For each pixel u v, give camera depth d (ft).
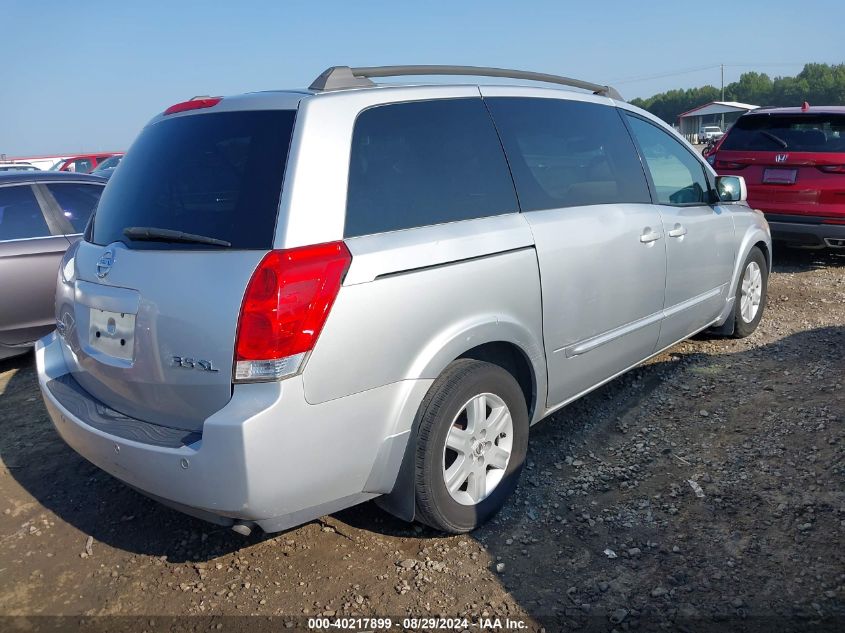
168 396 8.61
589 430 13.52
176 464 8.12
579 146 12.42
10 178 18.47
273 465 7.93
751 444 12.42
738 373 15.78
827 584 8.77
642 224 13.10
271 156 8.62
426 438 9.30
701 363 16.53
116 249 9.39
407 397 9.05
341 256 8.33
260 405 7.84
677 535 10.07
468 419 10.02
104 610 9.21
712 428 13.23
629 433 13.30
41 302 18.20
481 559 9.80
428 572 9.57
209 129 9.45
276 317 7.83
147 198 9.55
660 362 16.75
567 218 11.45
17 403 16.25
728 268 16.49
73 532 11.04
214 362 8.04
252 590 9.41
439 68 10.80
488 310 9.96
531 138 11.48
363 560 9.91
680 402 14.48
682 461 12.10
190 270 8.36
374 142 9.29
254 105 9.25
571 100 12.62
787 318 19.92
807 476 11.16
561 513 10.82
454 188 10.01
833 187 24.38
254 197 8.46
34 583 9.85
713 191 16.21
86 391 10.15
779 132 26.04
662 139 14.90
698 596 8.80
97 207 10.89
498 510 10.68
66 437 9.91
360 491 9.03
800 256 29.12
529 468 12.19
